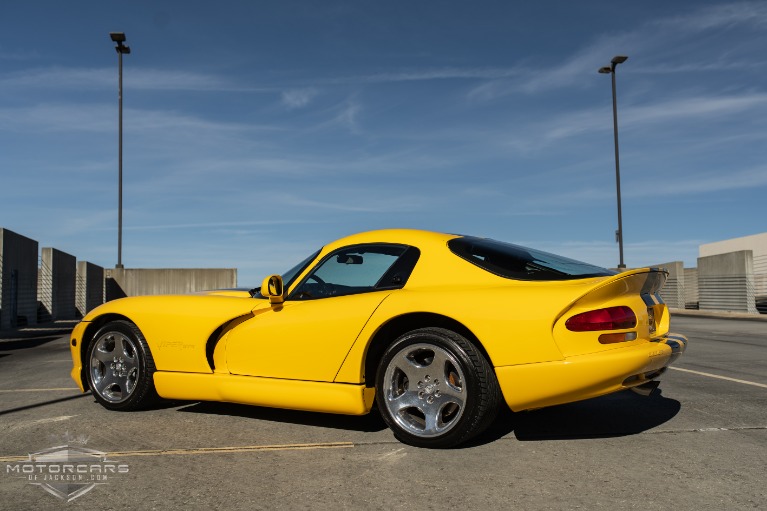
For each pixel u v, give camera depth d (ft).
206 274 94.53
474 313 10.99
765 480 9.50
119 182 85.46
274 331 13.00
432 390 11.28
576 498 8.79
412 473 9.96
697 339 36.11
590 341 10.53
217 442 11.96
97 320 15.47
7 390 18.75
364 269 12.94
